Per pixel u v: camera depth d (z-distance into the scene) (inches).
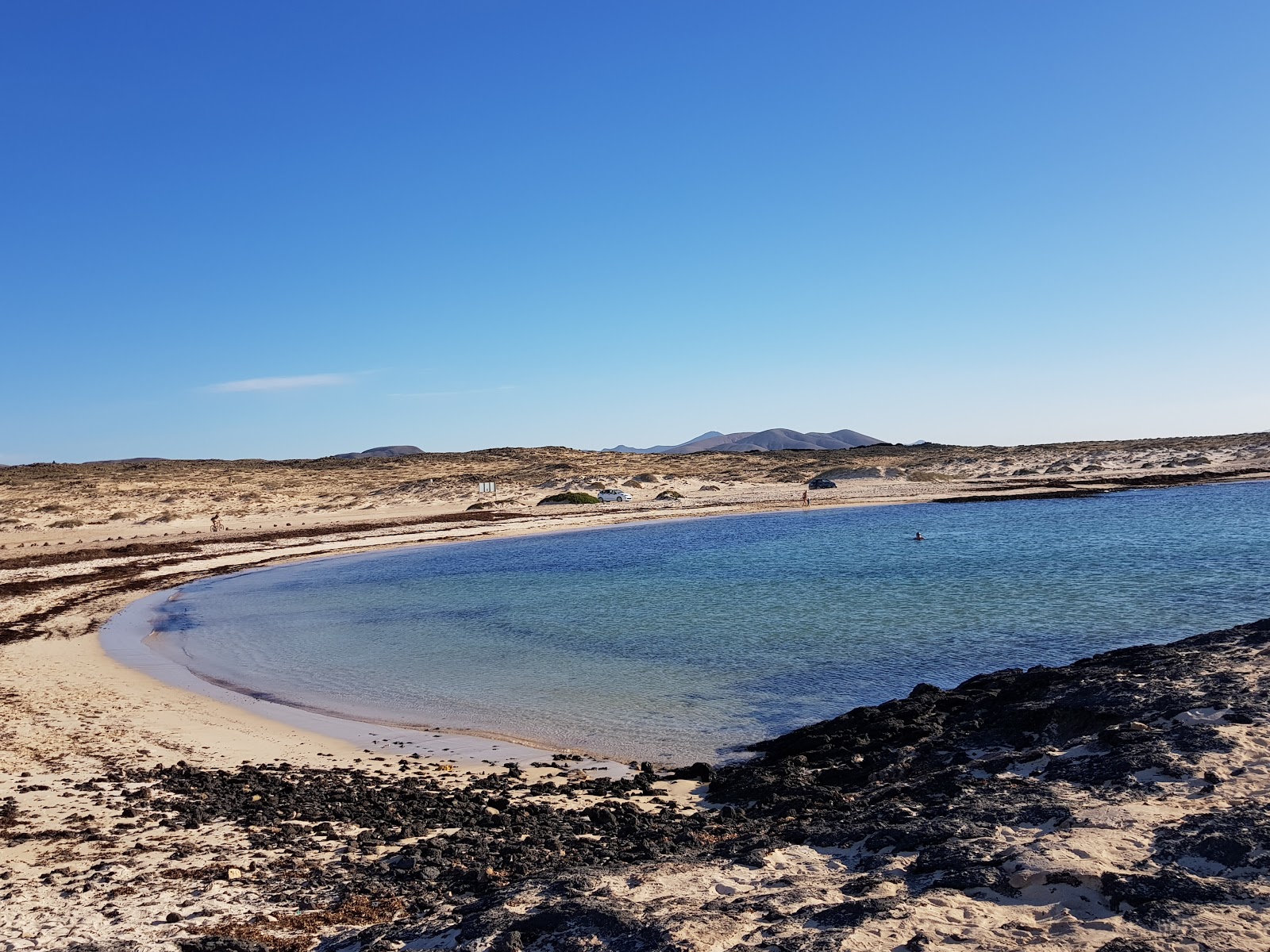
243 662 1026.1
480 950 287.9
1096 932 254.4
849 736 613.3
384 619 1320.1
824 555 1902.1
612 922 298.2
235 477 4547.2
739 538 2386.8
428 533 2765.7
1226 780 371.6
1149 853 307.3
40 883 402.6
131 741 694.5
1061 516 2519.7
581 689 848.3
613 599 1409.9
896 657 913.5
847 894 314.7
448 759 652.7
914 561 1708.9
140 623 1332.4
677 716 748.6
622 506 3639.3
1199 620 1008.9
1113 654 679.7
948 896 294.7
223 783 581.0
